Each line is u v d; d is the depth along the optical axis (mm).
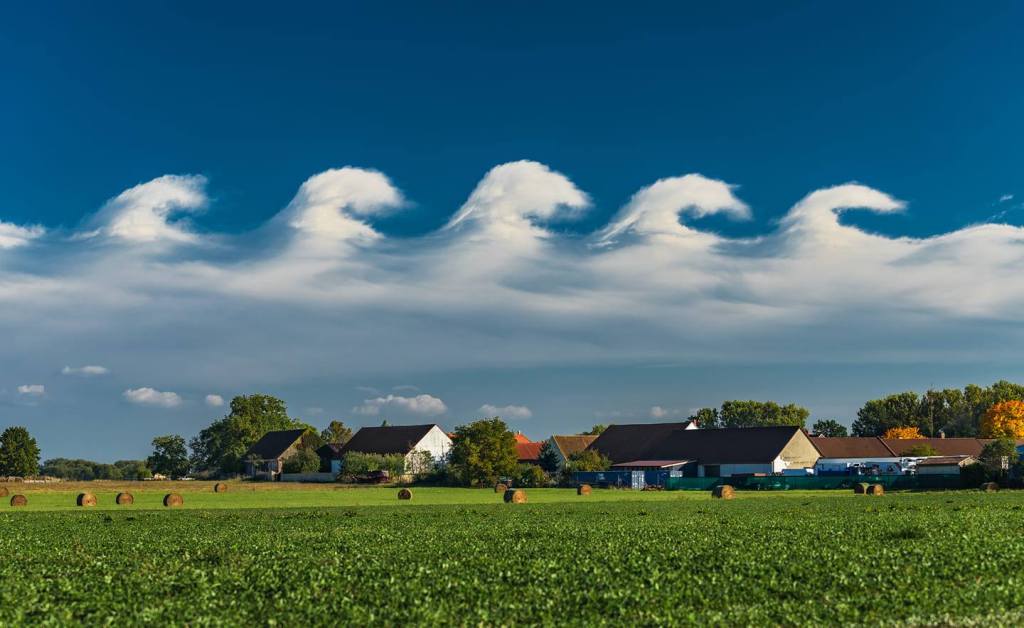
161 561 27500
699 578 22125
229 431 161250
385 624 18266
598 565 24750
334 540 33500
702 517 45719
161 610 19562
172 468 157875
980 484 85625
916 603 19109
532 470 107188
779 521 41188
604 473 103438
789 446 113188
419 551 29062
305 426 179750
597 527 38750
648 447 124125
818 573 22703
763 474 105562
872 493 78812
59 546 32375
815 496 74750
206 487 101312
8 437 155750
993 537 30484
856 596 19969
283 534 36750
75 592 21672
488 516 49062
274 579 23062
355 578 23203
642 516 47781
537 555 27359
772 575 22438
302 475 137625
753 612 18516
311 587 21922
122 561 27469
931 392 186125
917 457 114438
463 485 110000
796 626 17547
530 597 20359
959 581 21391
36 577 24094
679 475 113312
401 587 21766
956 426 175125
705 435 120250
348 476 122500
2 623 18422
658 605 19562
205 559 27922
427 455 129250
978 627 17109
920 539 30359
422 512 53688
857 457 121188
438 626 18094
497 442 108500
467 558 26625
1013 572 22578
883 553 25766
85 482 118938
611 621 18297
